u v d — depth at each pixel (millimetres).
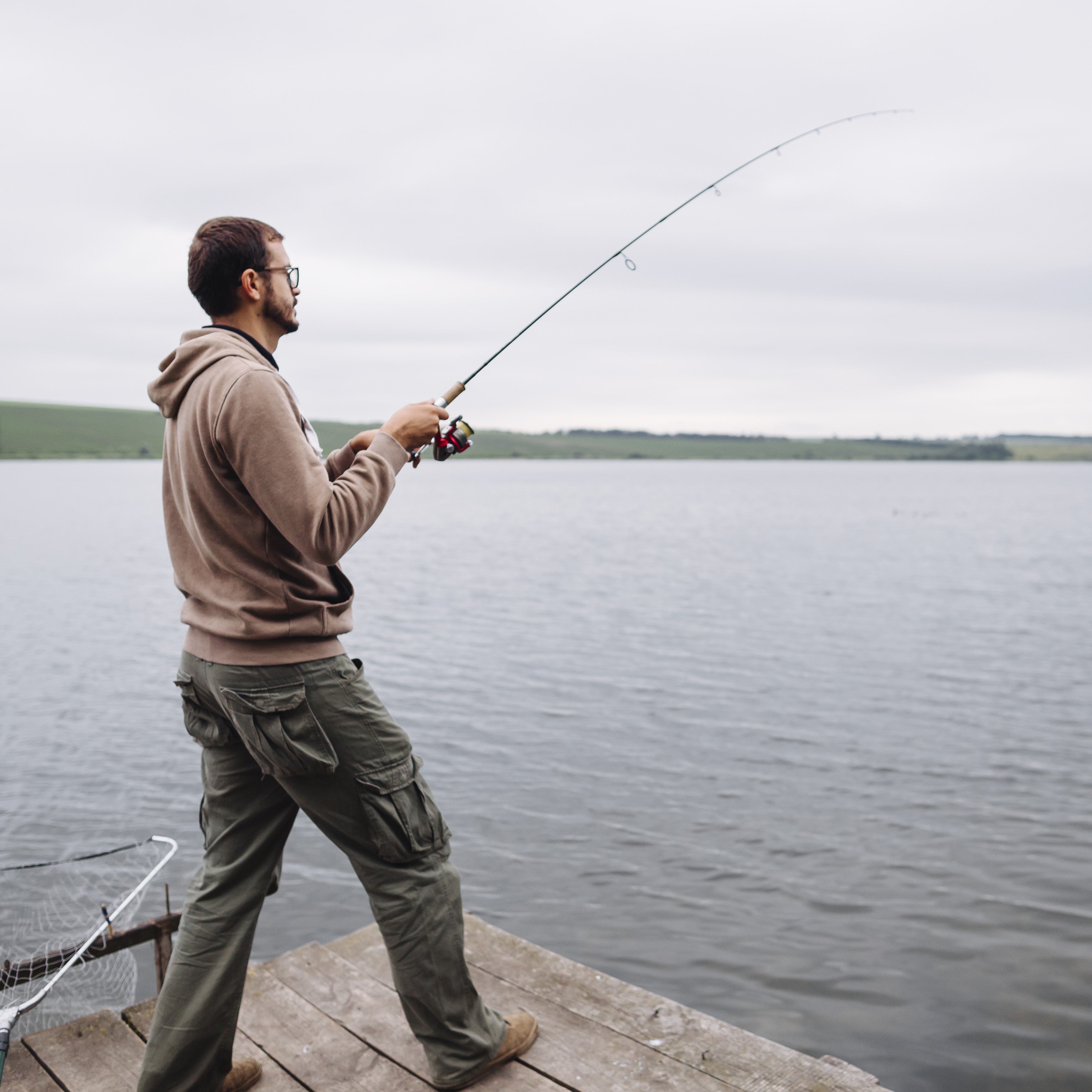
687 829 7000
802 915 5652
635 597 20391
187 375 1855
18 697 10992
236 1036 2346
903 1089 4023
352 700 1925
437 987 2039
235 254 1942
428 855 2021
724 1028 2307
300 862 6531
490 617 17594
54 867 5445
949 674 12375
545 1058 2229
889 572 25531
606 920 5641
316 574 1934
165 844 6586
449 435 2172
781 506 67062
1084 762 8477
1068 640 14859
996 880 6059
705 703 10844
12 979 2576
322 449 2203
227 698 1883
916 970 4996
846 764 8484
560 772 8352
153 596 20328
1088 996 4707
